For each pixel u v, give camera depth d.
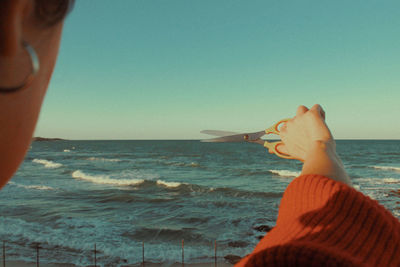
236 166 42.75
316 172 0.52
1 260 8.69
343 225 0.41
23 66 0.21
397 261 0.39
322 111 0.73
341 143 126.50
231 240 11.26
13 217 14.31
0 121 0.22
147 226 13.09
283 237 0.41
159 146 107.62
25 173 33.91
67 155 65.56
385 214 0.45
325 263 0.28
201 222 13.80
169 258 9.42
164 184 25.38
